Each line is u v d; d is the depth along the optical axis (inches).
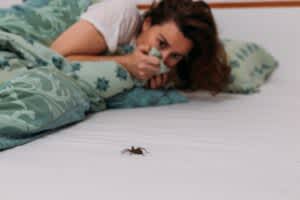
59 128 65.6
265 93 84.2
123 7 80.0
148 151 57.6
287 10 93.5
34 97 62.0
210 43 78.5
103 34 77.6
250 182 51.3
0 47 68.8
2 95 60.9
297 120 67.9
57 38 78.4
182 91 85.3
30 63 68.9
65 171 52.8
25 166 53.8
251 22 96.2
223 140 60.7
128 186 50.3
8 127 58.6
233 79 84.0
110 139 61.3
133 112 73.4
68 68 71.7
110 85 73.7
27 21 76.7
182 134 62.7
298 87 88.1
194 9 76.8
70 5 82.7
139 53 75.3
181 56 76.7
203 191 49.6
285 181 51.6
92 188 49.9
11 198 47.8
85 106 69.3
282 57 95.4
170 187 50.1
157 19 76.9
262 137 61.6
